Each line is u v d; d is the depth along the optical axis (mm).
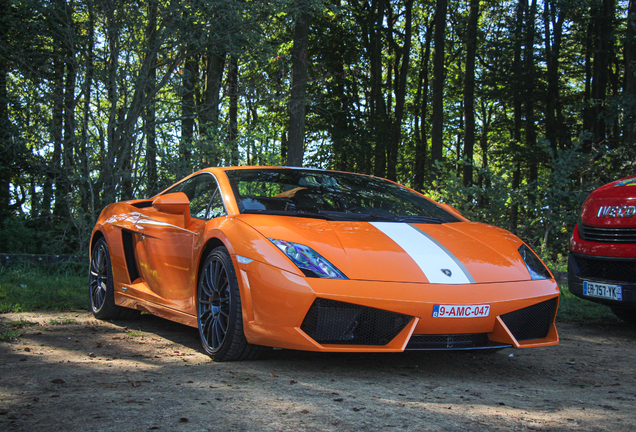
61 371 2574
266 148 8492
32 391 2197
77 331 3814
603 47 20984
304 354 3137
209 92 11227
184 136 8250
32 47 7855
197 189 3920
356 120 22797
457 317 2656
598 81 21109
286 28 9867
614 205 4379
